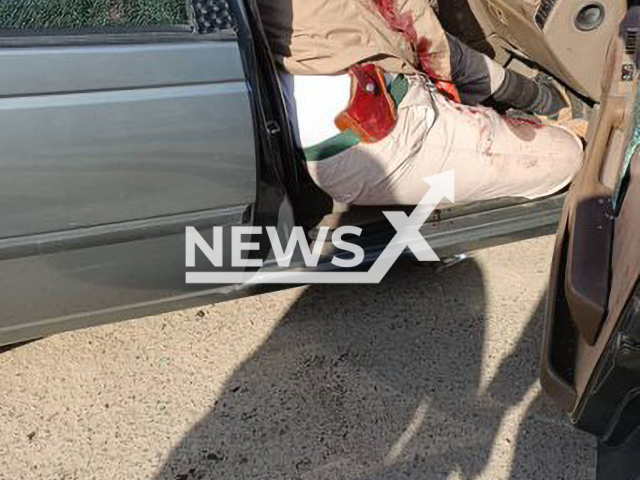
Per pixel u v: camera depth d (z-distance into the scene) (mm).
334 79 2123
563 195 2531
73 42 1757
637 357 1525
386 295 2604
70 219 1865
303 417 2217
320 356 2398
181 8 1879
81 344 2443
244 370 2361
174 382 2328
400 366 2361
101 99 1781
